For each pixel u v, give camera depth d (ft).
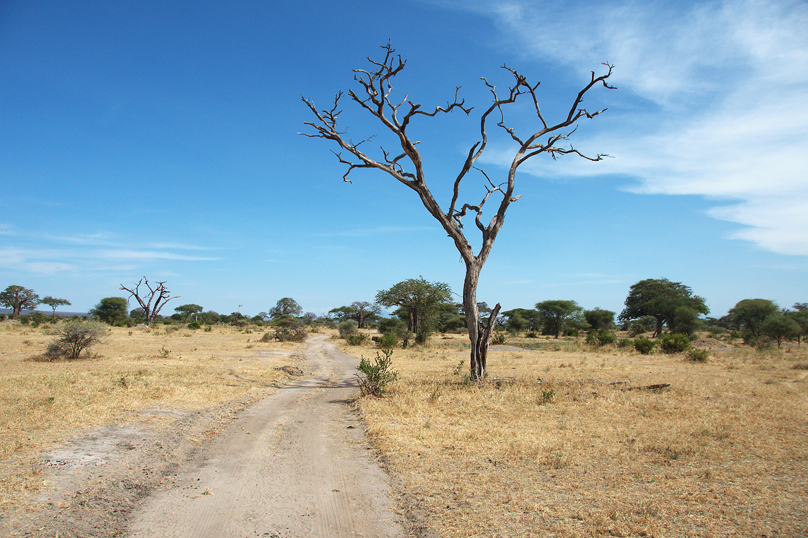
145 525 14.80
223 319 354.74
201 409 31.73
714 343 122.31
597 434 25.46
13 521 13.94
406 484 18.35
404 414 31.35
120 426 25.46
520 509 15.79
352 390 46.47
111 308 254.88
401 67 48.26
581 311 221.46
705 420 28.35
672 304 190.60
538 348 126.00
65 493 16.29
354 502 16.90
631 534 13.84
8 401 29.71
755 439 24.00
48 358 63.26
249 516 15.65
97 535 13.91
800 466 19.88
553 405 34.27
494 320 50.24
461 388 43.47
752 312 157.48
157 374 46.57
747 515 15.07
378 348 114.83
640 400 35.50
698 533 13.85
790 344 129.90
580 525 14.49
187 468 20.65
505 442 23.97
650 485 17.83
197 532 14.40
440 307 147.02
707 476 18.62
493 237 51.90
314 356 94.48
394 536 14.25
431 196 50.39
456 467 20.27
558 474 19.22
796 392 38.96
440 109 48.47
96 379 40.75
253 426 29.04
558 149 56.34
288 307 427.33
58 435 22.70
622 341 115.55
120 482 17.84
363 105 48.75
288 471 20.31
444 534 14.11
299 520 15.38
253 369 58.65
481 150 50.60
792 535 13.64
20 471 17.74
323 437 26.30
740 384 43.83
